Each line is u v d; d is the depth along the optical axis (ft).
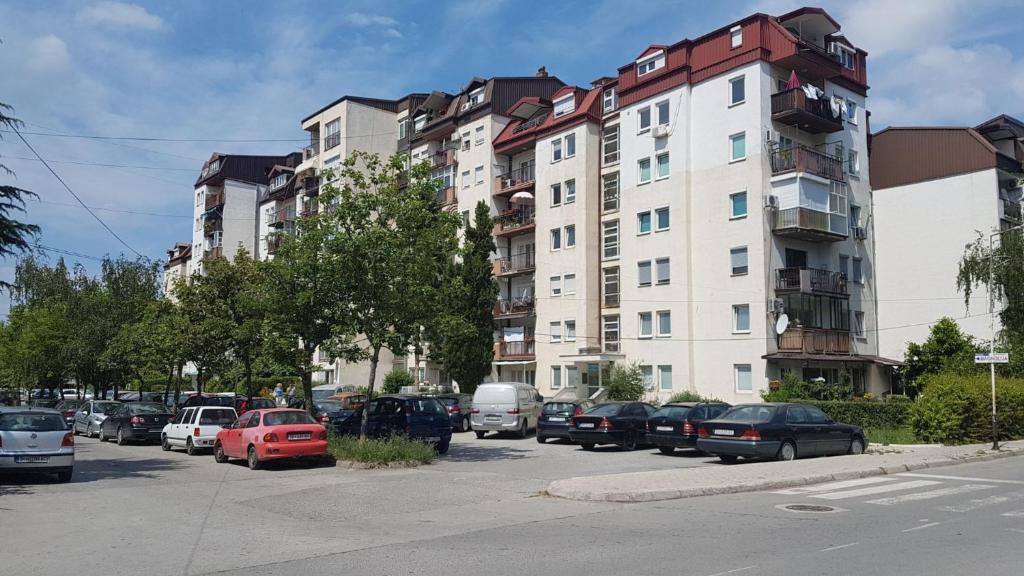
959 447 73.20
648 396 124.16
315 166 197.16
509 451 75.87
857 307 126.11
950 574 23.80
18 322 153.17
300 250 68.44
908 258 127.85
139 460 70.90
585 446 80.43
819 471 52.01
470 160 166.81
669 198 124.67
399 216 67.51
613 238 137.90
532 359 148.66
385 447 61.52
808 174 111.75
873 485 48.16
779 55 114.62
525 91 167.73
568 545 29.43
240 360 102.42
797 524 33.63
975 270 105.60
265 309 79.20
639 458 68.59
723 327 115.85
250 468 62.23
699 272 120.16
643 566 25.41
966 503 39.96
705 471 52.06
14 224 51.88
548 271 146.20
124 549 29.78
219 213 250.98
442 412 74.79
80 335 132.57
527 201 155.63
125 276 139.74
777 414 62.13
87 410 107.86
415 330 68.69
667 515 36.63
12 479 55.21
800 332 108.47
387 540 31.12
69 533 33.55
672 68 125.70
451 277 70.74
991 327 114.93
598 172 142.00
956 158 124.36
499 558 27.17
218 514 38.73
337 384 171.32
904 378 118.52
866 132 131.34
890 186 131.23
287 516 37.91
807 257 118.32
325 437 63.31
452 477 53.47
